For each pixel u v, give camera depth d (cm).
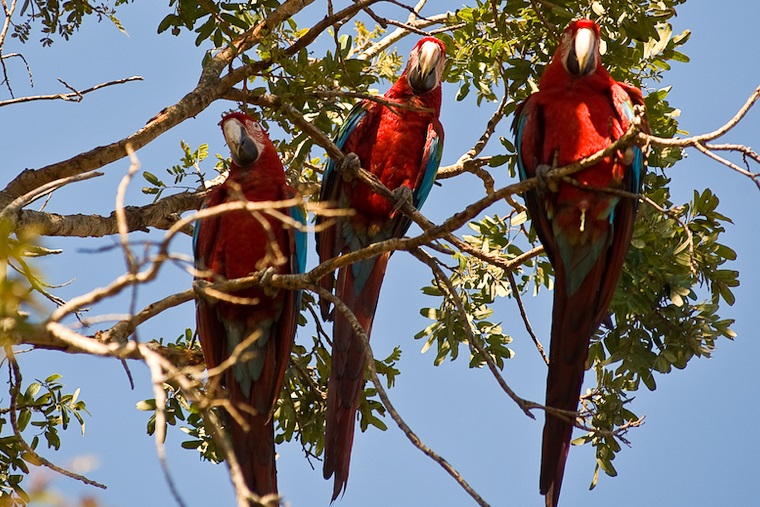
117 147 1025
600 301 991
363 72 1216
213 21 1112
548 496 908
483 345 1178
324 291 834
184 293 912
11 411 860
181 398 1089
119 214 583
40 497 423
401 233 1188
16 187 995
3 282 514
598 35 1027
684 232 1092
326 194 1178
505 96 1156
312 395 1187
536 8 1078
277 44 1070
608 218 974
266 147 1086
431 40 1223
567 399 950
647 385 1102
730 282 1078
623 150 959
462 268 1174
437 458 705
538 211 1016
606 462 1103
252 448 985
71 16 1102
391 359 1198
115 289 583
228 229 1027
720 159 735
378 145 1182
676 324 1097
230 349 1024
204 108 1077
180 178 1177
